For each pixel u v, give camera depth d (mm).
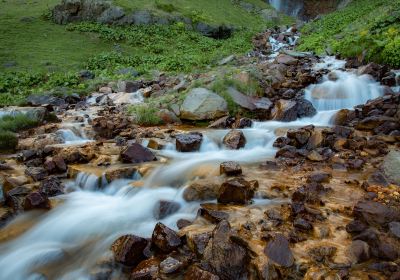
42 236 5738
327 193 5898
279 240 4316
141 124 11906
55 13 31609
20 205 6461
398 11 19156
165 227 4871
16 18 31203
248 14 43031
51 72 21750
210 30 33281
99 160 8320
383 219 4707
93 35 29281
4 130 11141
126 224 5820
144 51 27547
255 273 4082
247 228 4871
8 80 19625
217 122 11109
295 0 50000
